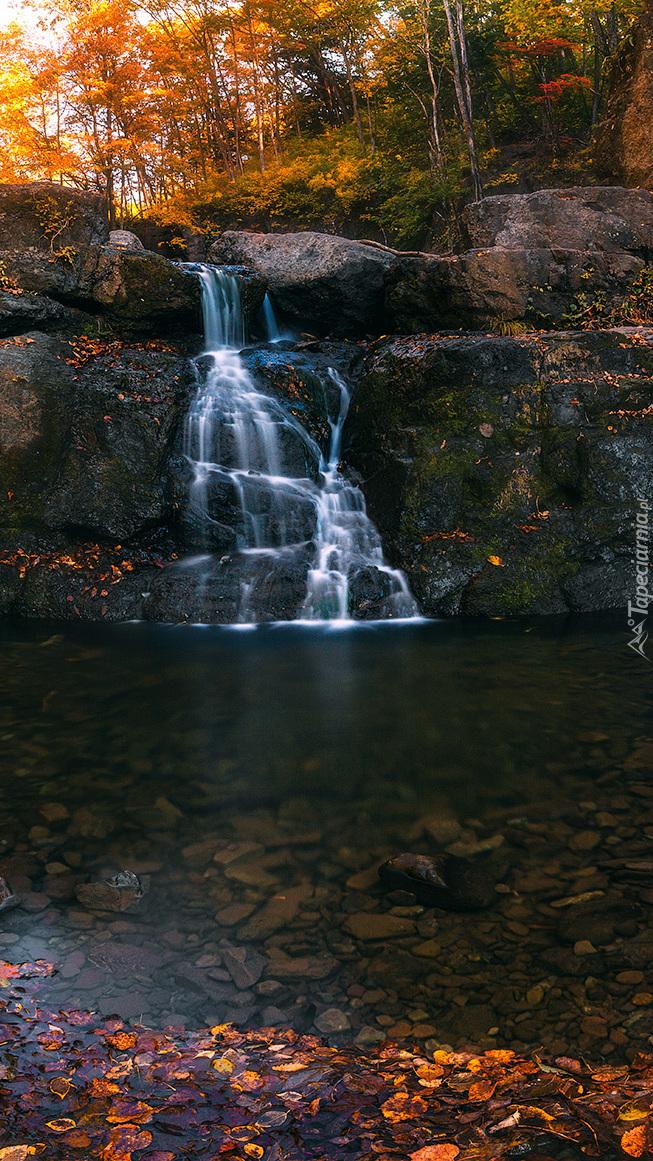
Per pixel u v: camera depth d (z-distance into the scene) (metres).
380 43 20.36
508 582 8.09
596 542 8.20
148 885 3.24
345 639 7.24
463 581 8.15
